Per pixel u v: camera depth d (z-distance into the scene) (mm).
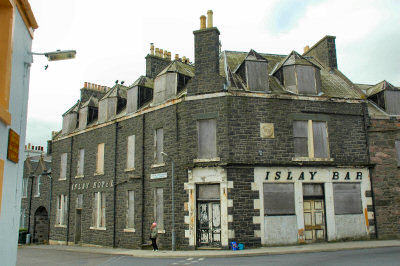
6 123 7020
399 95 20984
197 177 17359
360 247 15469
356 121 19422
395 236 18531
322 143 18766
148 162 20188
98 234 23219
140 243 19734
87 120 26891
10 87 7355
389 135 19656
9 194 7473
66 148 28531
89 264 14328
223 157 17094
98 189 23891
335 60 23047
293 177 17734
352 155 18922
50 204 29406
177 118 18750
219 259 13781
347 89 20938
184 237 17266
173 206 17875
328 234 17719
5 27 7199
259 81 18609
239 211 16734
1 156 6906
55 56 9023
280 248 15992
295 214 17516
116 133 23094
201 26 19016
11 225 7664
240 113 17672
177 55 25453
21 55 8148
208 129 17875
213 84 18000
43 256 18438
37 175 32656
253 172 17266
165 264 13023
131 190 21469
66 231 26562
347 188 18547
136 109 22000
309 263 11469
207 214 17203
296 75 19156
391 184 19047
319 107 18875
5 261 7281
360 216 18328
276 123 18047
